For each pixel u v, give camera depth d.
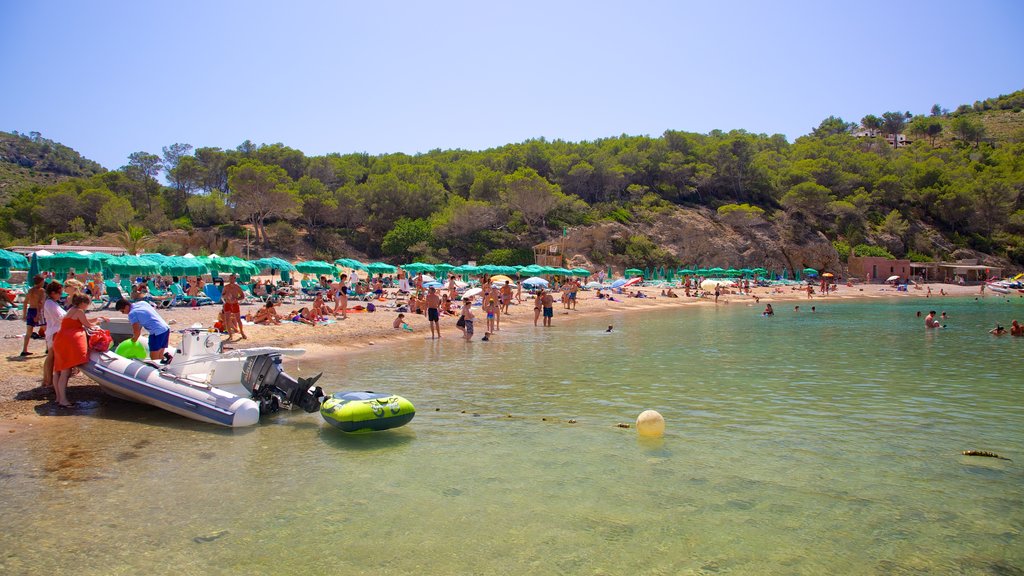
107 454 7.21
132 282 29.75
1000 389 11.62
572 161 84.88
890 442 7.96
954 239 89.06
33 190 67.19
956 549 4.94
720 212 81.44
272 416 9.23
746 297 52.03
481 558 4.73
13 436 7.79
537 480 6.50
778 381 12.47
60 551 4.79
